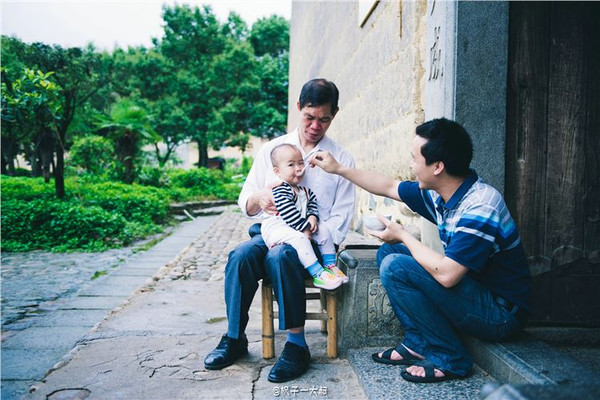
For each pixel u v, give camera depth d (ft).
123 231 28.60
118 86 71.56
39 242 25.96
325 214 8.46
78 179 46.34
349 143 19.56
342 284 8.46
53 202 30.96
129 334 9.76
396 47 12.77
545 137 8.45
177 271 16.90
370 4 15.16
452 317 6.75
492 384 3.25
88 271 20.01
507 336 6.82
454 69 8.24
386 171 13.89
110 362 8.22
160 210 38.47
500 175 8.34
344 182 8.54
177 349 8.87
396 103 12.80
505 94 8.32
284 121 76.89
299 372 7.54
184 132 74.69
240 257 7.82
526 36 8.36
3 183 40.40
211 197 55.77
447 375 6.85
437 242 9.11
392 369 7.32
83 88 38.01
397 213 13.11
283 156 7.98
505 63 8.29
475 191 6.51
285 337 9.43
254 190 8.72
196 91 74.84
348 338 8.27
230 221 36.40
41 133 41.19
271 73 79.10
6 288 16.76
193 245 23.54
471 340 7.57
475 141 8.30
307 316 8.27
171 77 74.64
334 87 8.20
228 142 81.10
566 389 3.03
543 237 8.54
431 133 6.47
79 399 6.86
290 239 7.72
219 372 7.78
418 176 6.74
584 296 8.64
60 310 13.91
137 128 47.80
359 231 18.08
